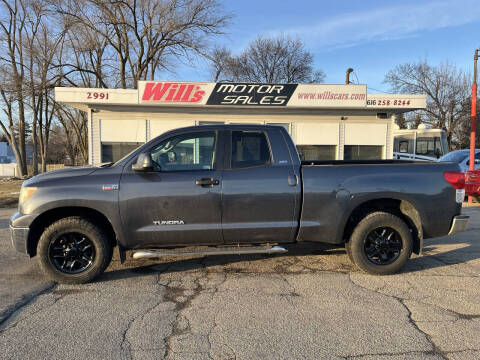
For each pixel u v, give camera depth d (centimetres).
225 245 457
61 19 2153
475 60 1277
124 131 1241
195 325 324
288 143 452
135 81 2342
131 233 421
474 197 1088
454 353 278
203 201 423
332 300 379
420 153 1866
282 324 325
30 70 2194
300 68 3700
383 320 333
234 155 440
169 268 488
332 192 438
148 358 271
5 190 1560
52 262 416
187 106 1220
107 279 445
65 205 408
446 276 455
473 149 1195
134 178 420
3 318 338
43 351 281
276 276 455
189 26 2217
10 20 2448
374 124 1327
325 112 1308
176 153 439
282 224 438
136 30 2202
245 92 1212
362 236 446
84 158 3428
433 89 3516
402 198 442
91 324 326
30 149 6375
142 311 353
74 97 1161
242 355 275
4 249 582
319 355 275
